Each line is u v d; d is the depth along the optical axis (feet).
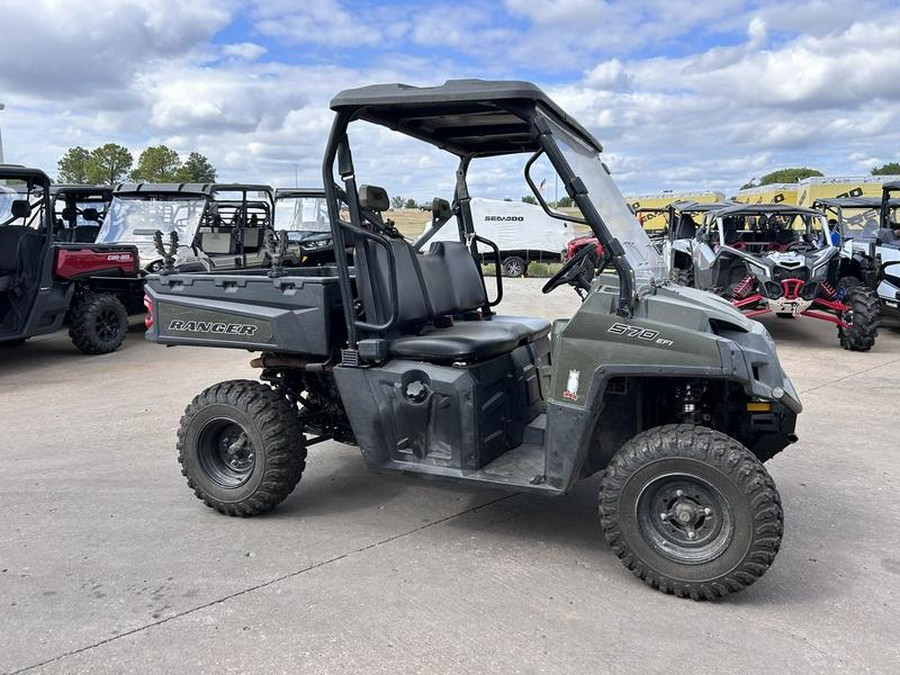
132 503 13.80
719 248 33.32
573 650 8.97
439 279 14.16
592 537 12.35
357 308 12.62
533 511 13.46
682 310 10.22
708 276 33.63
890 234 33.50
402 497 14.16
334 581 10.73
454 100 10.68
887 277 31.65
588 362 10.40
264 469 12.71
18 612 9.84
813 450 16.97
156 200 37.99
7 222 27.78
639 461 10.13
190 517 13.15
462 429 11.53
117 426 19.19
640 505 10.21
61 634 9.31
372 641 9.16
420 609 9.95
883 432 18.38
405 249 13.14
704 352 9.86
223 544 12.00
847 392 22.71
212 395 13.03
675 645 9.08
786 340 32.71
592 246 11.59
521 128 13.75
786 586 10.61
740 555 9.70
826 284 31.17
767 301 30.42
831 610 9.94
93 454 16.81
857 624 9.59
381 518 13.14
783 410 11.14
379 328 11.94
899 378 24.75
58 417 20.15
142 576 10.87
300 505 13.75
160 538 12.22
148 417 20.11
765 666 8.65
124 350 31.40
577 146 12.14
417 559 11.47
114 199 38.17
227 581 10.72
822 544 12.01
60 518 13.07
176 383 24.54
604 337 10.34
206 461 13.25
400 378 11.80
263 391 13.06
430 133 14.15
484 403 11.76
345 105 11.19
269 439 12.67
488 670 8.57
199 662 8.72
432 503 13.87
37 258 27.07
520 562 11.39
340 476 15.38
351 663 8.70
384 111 12.23
